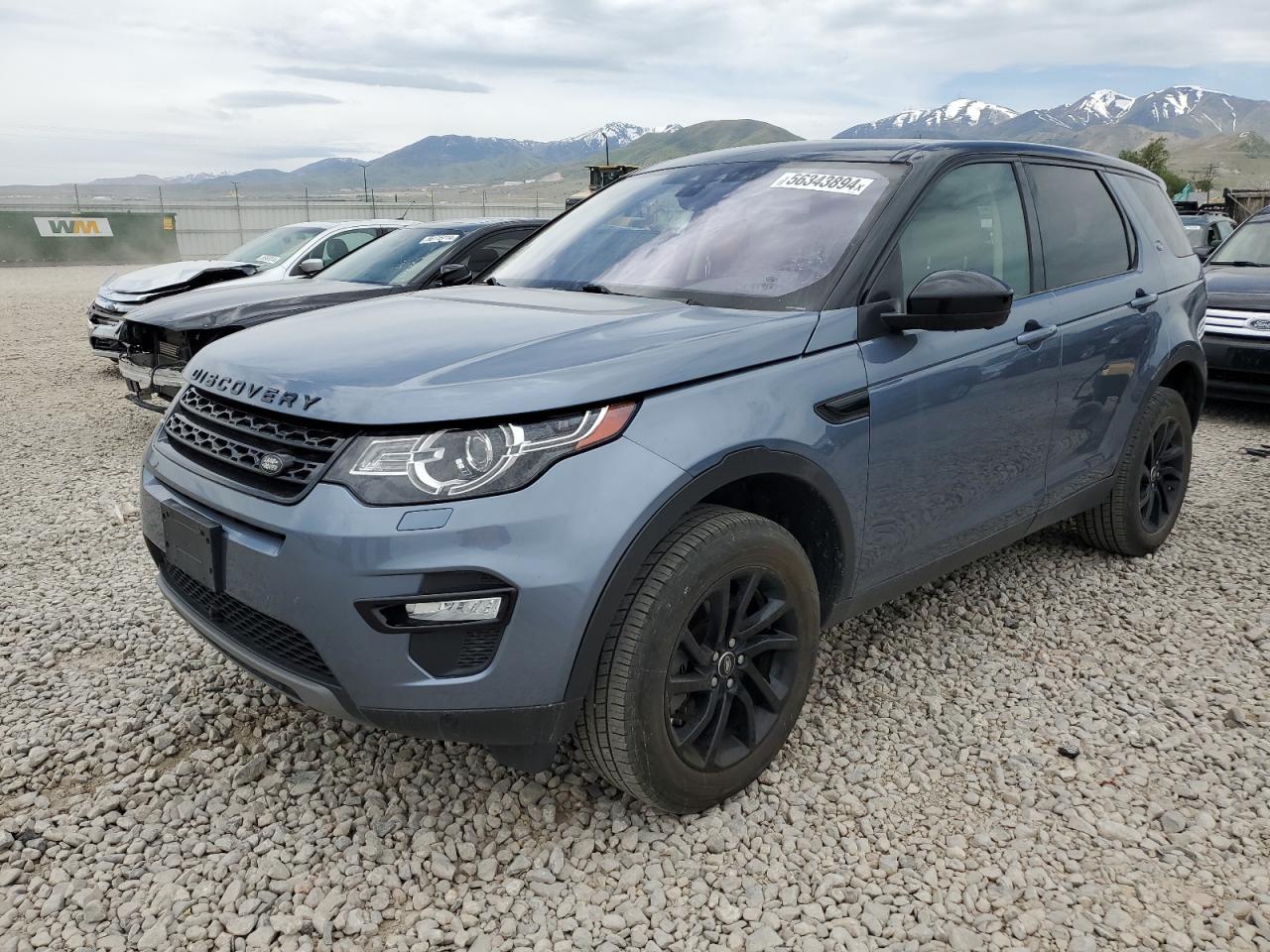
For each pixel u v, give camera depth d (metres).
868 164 3.06
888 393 2.64
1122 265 3.85
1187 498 5.32
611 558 2.05
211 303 6.12
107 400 8.62
